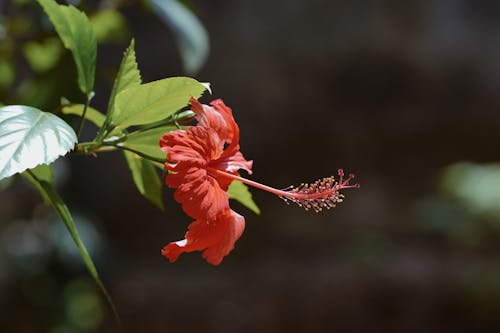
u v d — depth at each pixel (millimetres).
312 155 8180
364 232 8195
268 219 8070
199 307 6930
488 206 7250
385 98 8117
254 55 7816
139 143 1284
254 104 7902
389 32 7922
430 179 8344
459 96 8117
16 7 2330
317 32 7910
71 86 1957
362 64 8008
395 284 7230
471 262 7562
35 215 5902
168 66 7535
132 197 7793
